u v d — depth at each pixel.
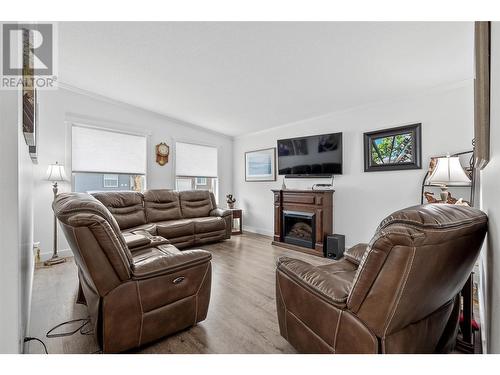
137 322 1.42
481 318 1.57
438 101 2.86
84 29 2.23
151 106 4.28
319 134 4.09
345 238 3.73
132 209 3.80
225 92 3.51
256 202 5.36
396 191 3.21
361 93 3.18
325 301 1.14
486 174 1.17
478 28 0.97
